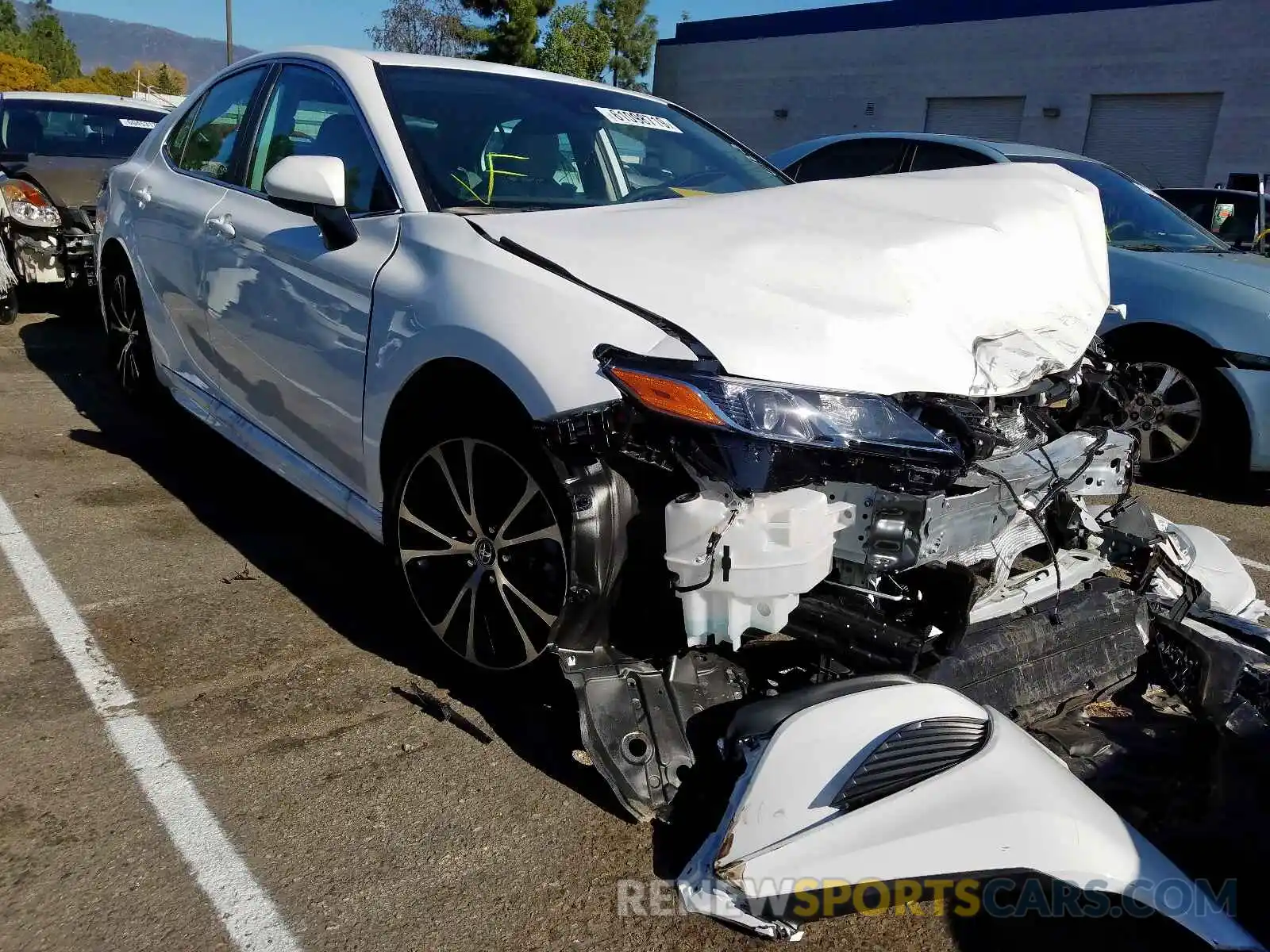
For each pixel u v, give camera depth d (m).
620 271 2.24
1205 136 19.00
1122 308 2.98
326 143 3.18
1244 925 1.87
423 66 3.29
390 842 2.14
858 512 2.10
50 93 8.44
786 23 24.61
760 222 2.50
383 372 2.63
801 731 1.92
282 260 3.11
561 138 3.24
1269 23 17.73
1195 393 5.12
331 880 2.03
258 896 1.97
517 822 2.23
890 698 1.98
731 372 1.98
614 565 2.20
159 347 4.35
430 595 2.70
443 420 2.49
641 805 2.09
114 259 4.71
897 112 23.12
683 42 27.09
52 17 72.75
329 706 2.64
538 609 2.33
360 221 2.86
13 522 3.68
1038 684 2.37
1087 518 2.83
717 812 2.12
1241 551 4.36
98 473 4.28
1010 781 1.81
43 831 2.10
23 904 1.90
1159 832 2.09
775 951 1.93
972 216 2.65
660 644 2.31
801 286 2.21
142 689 2.66
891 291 2.24
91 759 2.35
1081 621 2.51
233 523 3.85
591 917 1.97
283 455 3.38
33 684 2.64
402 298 2.57
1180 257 5.33
